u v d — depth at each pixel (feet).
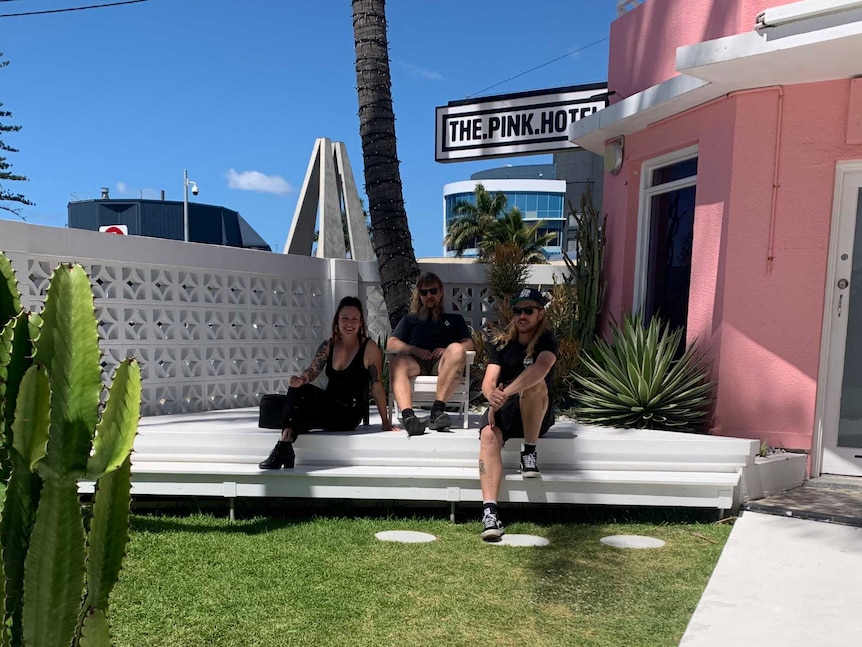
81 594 5.07
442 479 14.83
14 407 5.02
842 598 10.13
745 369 17.33
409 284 23.79
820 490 16.02
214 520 14.99
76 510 5.02
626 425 17.84
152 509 16.02
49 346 5.10
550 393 15.61
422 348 17.37
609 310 22.70
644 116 19.86
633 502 14.85
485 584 11.04
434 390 16.58
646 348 17.83
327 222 33.09
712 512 15.44
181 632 9.23
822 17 13.74
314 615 9.80
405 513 15.67
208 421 18.79
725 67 15.55
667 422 17.57
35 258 17.79
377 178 23.88
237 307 22.66
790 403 16.93
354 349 16.10
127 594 10.53
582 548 12.97
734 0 17.33
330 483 15.05
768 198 16.96
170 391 20.89
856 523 13.67
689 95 17.79
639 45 21.22
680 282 20.44
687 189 20.12
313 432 16.12
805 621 9.34
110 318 19.49
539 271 29.32
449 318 17.79
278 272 23.77
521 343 14.74
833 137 16.35
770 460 15.78
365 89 23.88
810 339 16.71
